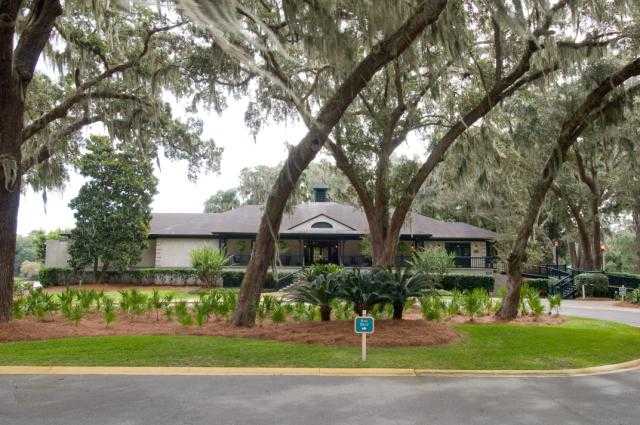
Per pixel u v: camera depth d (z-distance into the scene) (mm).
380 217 18625
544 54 13758
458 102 18359
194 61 15961
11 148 11797
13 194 11898
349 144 19219
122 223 31328
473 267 36344
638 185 27781
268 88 16578
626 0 12695
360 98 18734
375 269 13383
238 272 31641
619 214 39188
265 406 6387
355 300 12062
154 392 6992
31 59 11977
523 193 30078
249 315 12148
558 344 10836
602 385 7785
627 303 23609
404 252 34812
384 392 7129
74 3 13031
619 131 18047
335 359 8953
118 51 17016
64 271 31609
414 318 13891
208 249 28719
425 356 9297
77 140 20906
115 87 18531
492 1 10570
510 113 21594
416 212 39906
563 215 33281
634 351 10430
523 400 6836
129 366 8359
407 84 18578
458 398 6887
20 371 8078
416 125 19281
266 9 11453
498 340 11180
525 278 31562
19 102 11859
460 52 11953
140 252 32750
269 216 12422
